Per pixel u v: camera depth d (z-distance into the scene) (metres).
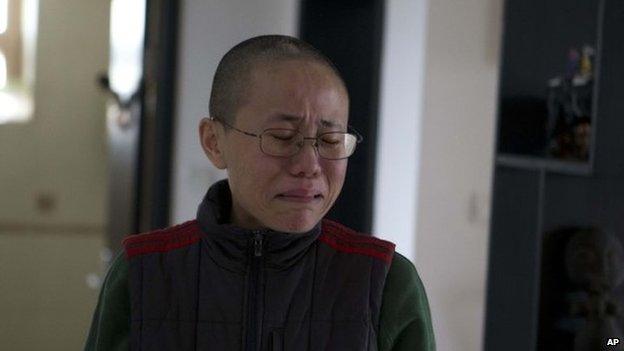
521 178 3.45
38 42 5.54
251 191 1.36
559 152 3.52
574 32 3.58
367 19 3.89
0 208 5.56
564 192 3.62
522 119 3.58
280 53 1.36
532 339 3.41
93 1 5.59
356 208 3.87
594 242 3.43
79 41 5.59
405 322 1.45
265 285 1.42
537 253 3.40
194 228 1.49
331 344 1.40
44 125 5.59
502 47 3.40
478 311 3.64
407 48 3.68
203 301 1.42
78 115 5.61
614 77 3.20
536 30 3.57
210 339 1.40
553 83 3.56
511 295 3.47
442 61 3.60
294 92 1.33
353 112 3.89
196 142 3.90
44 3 5.54
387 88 3.81
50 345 5.63
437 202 3.62
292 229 1.35
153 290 1.43
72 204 5.64
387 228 3.76
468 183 3.64
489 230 3.37
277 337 1.40
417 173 3.57
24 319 5.60
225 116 1.39
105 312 1.46
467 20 3.62
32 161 5.59
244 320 1.41
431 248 3.60
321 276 1.45
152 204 3.90
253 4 3.92
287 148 1.34
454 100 3.62
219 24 3.89
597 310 3.41
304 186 1.33
